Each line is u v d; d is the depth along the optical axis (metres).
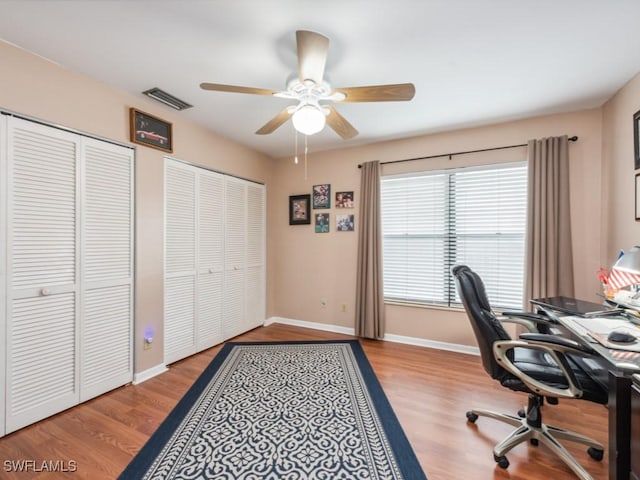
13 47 1.74
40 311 1.86
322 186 3.81
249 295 3.73
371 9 1.45
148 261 2.51
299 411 1.98
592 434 1.75
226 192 3.36
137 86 2.22
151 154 2.52
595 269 2.50
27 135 1.80
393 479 1.43
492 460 1.55
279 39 1.68
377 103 2.46
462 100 2.40
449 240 3.15
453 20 1.53
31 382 1.82
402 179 3.38
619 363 1.16
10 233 1.73
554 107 2.52
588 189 2.53
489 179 2.96
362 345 3.24
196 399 2.13
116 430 1.79
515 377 1.51
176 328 2.78
